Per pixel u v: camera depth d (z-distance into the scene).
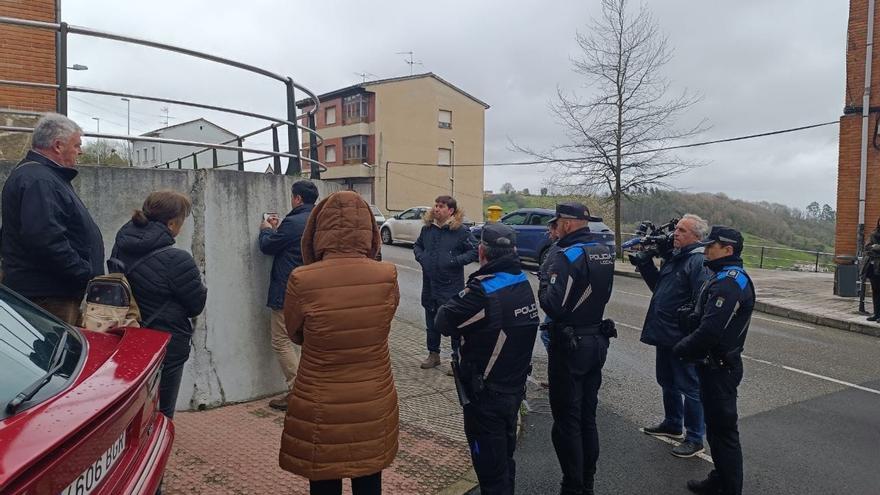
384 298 2.63
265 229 4.78
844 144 12.85
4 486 1.34
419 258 6.07
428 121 40.97
